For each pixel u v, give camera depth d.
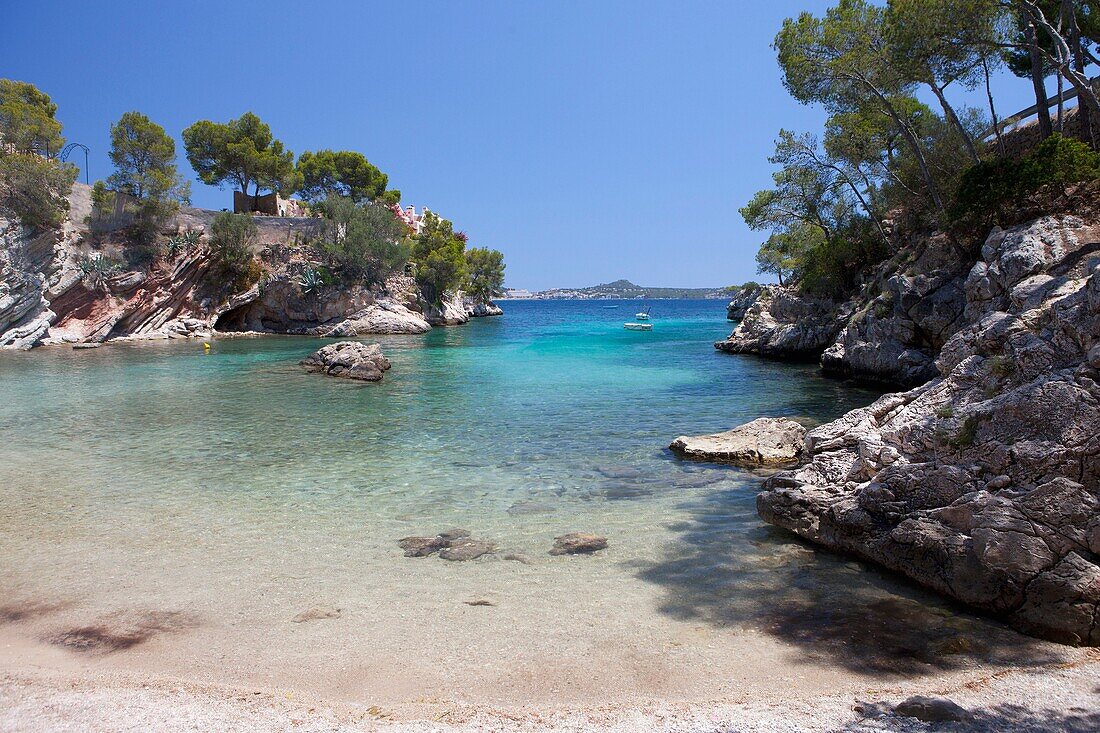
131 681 6.36
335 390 27.47
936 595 8.35
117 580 8.97
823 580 8.85
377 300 71.12
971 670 6.49
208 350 46.28
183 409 22.92
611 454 16.27
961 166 30.95
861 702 5.80
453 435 18.64
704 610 8.00
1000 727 5.23
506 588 8.69
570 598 8.37
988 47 25.36
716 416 21.19
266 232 72.69
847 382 29.30
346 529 11.04
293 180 85.00
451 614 7.93
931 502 9.04
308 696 6.13
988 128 36.34
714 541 10.36
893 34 26.03
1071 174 20.95
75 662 6.80
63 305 52.56
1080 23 26.89
